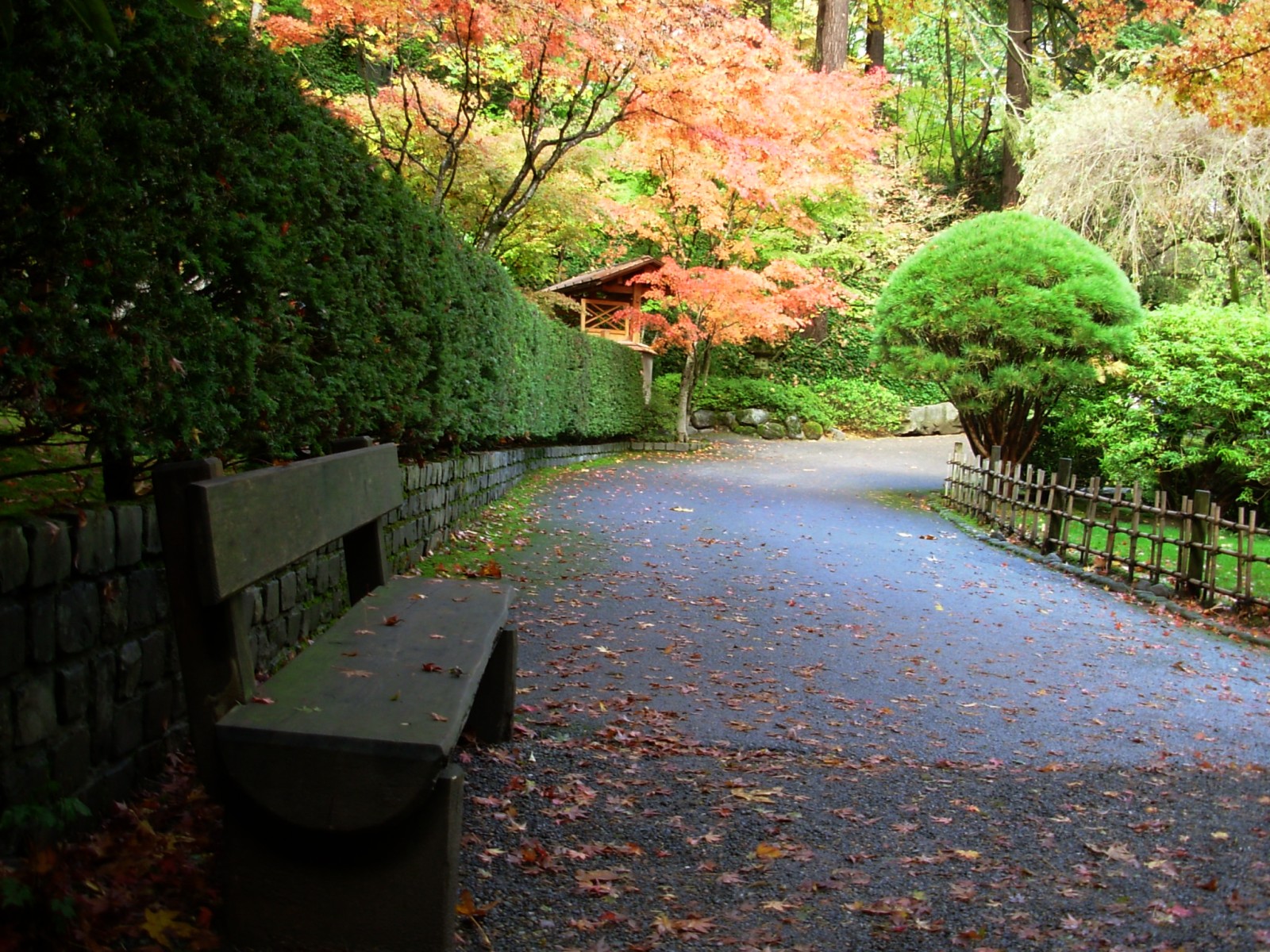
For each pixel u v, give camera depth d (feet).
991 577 29.76
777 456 67.97
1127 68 60.29
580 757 12.69
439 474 26.76
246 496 8.14
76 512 8.95
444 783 7.54
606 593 23.76
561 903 8.80
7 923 6.77
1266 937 8.54
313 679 8.69
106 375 9.37
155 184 9.97
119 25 9.12
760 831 10.71
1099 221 52.75
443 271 25.35
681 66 37.37
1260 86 31.91
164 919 7.46
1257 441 36.78
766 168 59.82
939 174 109.81
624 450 69.82
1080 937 8.50
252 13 36.22
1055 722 15.81
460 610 11.85
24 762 7.89
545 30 35.01
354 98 43.83
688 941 8.27
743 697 16.30
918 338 44.65
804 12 106.83
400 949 7.52
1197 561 27.02
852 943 8.35
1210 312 39.86
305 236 15.17
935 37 111.65
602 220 64.28
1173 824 11.27
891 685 17.67
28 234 8.34
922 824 11.12
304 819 7.22
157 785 9.95
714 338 71.97
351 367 17.84
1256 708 17.13
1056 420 47.24
